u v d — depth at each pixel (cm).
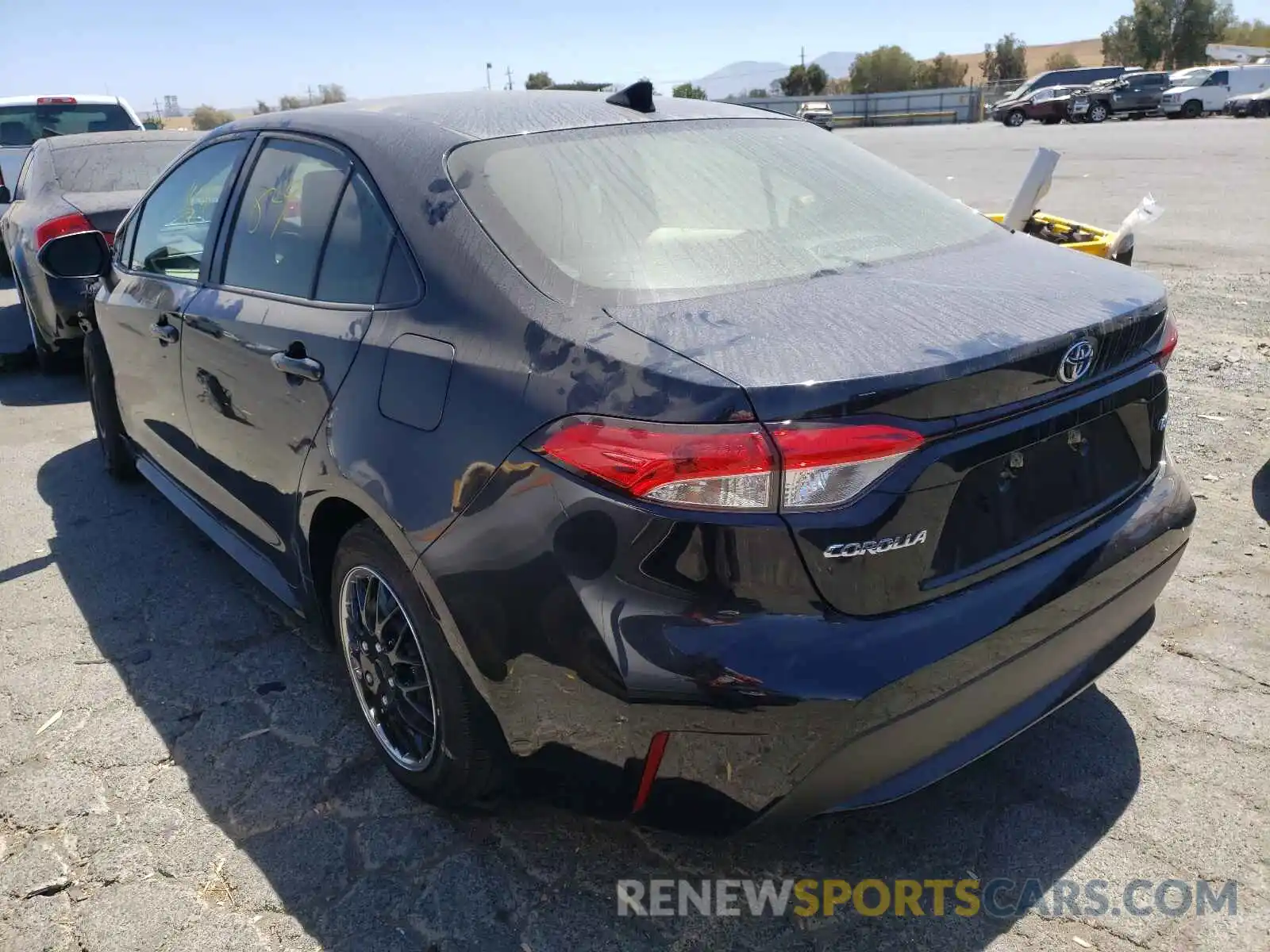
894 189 292
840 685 183
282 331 273
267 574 319
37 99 1102
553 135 264
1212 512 407
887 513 185
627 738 194
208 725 295
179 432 360
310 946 218
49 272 401
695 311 208
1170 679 303
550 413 198
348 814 257
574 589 194
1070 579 215
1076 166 1725
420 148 256
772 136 299
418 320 231
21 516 451
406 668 253
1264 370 579
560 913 226
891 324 202
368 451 234
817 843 246
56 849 246
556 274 219
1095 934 217
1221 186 1372
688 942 218
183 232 357
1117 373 224
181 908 228
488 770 234
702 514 181
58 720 299
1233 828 245
